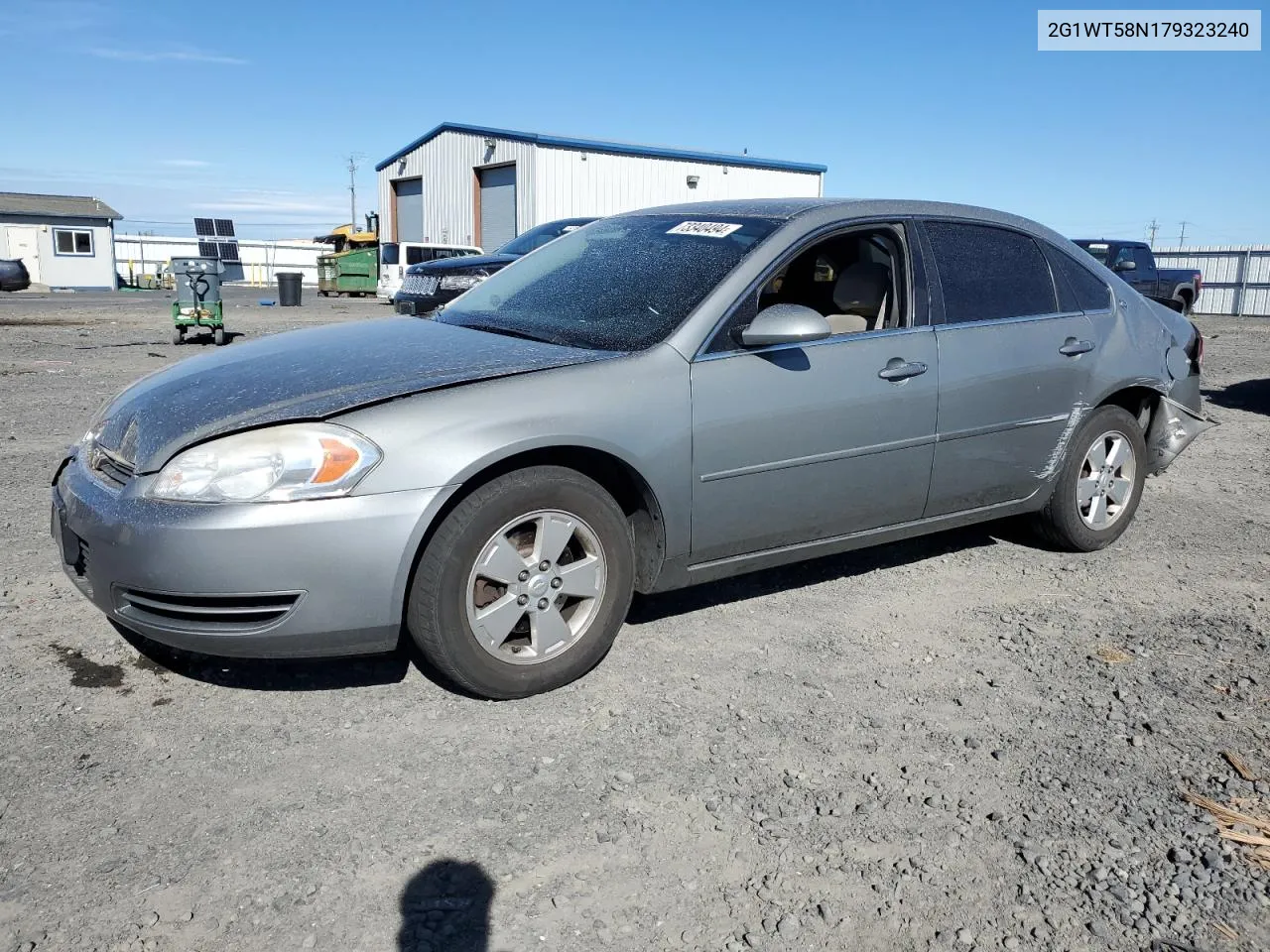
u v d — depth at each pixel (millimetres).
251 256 53031
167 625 2982
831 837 2664
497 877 2459
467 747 3045
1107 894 2471
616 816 2721
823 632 4004
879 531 4188
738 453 3629
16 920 2246
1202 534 5484
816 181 35531
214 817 2652
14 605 3957
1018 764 3053
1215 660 3816
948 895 2453
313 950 2195
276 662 3551
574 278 4168
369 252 35906
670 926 2318
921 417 4109
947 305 4258
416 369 3346
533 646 3318
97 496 3104
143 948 2182
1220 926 2371
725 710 3330
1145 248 20625
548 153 29547
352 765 2926
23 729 3047
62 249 40781
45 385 9930
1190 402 5254
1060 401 4613
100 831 2574
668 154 31656
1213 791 2928
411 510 2992
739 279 3742
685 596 4328
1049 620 4191
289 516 2900
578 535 3363
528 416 3189
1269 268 31000
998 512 4609
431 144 34875
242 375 3424
